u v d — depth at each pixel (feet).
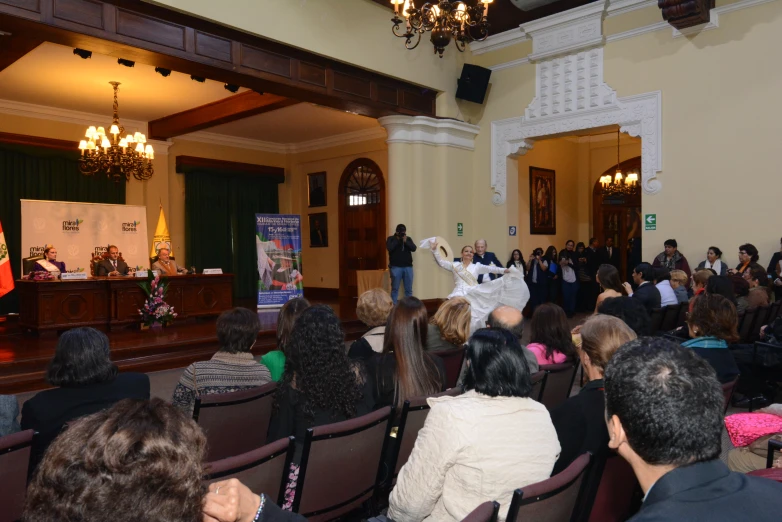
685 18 24.63
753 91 24.29
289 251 34.83
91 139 29.58
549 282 36.27
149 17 20.17
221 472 5.65
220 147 43.68
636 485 6.74
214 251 43.60
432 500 5.57
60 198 35.63
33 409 7.54
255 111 32.27
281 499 6.56
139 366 21.02
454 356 11.35
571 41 29.09
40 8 17.66
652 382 3.28
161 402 2.87
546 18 29.66
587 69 28.91
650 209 27.25
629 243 39.73
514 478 5.46
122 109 35.55
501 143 32.40
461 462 5.45
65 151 35.35
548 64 30.30
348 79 27.09
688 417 3.17
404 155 31.01
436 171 32.09
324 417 7.61
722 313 10.06
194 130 36.99
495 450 5.42
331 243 45.55
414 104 30.66
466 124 32.53
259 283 34.04
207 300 29.32
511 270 21.30
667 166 26.68
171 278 27.35
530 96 31.09
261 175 45.73
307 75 25.23
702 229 25.76
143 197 39.29
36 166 34.71
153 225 39.63
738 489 3.15
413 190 31.22
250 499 3.40
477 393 5.79
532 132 31.04
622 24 27.76
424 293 31.63
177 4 20.42
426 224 31.58
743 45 24.49
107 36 19.12
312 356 7.58
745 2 24.36
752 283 20.98
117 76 28.86
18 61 26.48
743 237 24.68
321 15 25.22
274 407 7.87
